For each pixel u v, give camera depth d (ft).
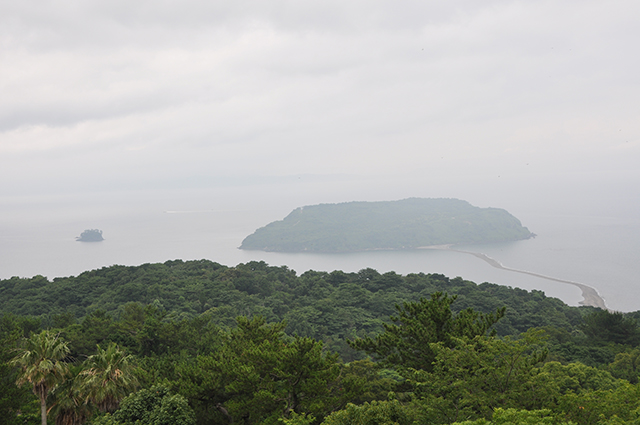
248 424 98.73
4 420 106.83
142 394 91.97
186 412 88.48
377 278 553.64
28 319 220.43
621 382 70.59
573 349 229.25
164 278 506.48
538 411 56.95
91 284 475.72
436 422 71.26
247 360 102.01
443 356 77.92
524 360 75.61
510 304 469.98
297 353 94.12
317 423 90.22
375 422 73.87
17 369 107.55
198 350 163.53
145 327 187.52
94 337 190.49
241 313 388.37
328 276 587.27
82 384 94.02
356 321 383.45
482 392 72.43
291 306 441.27
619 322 264.52
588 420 63.57
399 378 171.94
